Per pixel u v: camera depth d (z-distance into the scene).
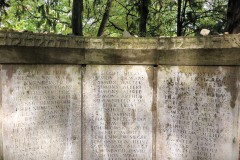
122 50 3.82
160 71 3.78
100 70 3.91
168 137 3.80
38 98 3.71
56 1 9.12
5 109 3.50
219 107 3.42
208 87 3.48
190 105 3.61
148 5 9.61
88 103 3.96
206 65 3.46
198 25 10.02
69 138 3.94
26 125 3.65
